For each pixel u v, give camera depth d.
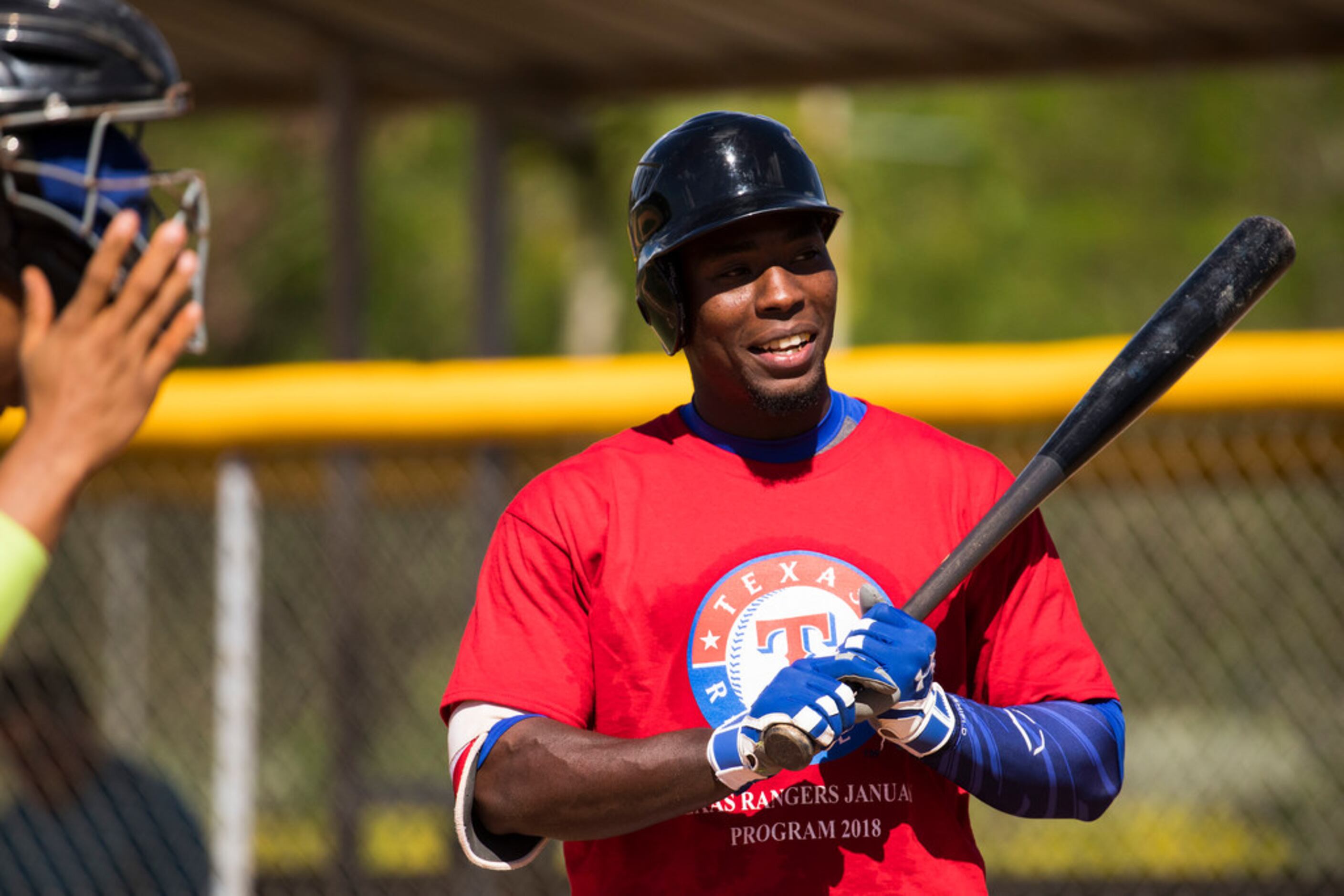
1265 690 13.86
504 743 6.86
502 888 15.18
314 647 17.66
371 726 16.16
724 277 7.18
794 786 6.84
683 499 7.18
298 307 75.38
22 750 13.80
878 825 6.83
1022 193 74.00
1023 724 6.80
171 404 13.64
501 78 24.83
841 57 24.50
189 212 5.85
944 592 6.64
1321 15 22.27
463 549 16.52
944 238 72.88
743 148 7.20
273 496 18.03
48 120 5.50
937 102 73.94
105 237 5.16
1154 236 72.00
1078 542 14.27
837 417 7.43
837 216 7.36
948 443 7.46
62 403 5.00
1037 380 12.47
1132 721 14.41
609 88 25.39
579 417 13.34
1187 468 13.62
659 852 6.92
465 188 73.00
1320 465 12.79
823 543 7.06
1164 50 23.36
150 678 18.17
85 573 18.06
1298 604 13.44
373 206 70.56
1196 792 14.35
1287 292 69.50
